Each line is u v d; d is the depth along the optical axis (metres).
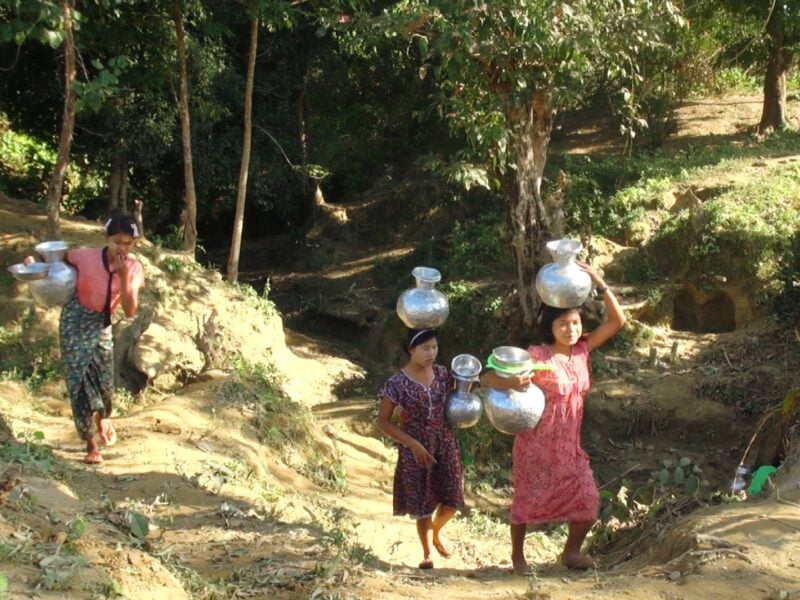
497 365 5.27
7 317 11.09
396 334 19.97
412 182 24.42
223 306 14.24
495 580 5.43
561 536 9.48
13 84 18.64
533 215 15.31
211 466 7.76
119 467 7.27
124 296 7.06
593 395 15.92
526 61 13.58
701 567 4.76
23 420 8.79
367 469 11.29
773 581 4.55
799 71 26.72
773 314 17.00
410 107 23.98
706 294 17.73
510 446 14.83
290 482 9.02
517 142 14.66
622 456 15.14
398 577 5.35
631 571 5.20
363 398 16.66
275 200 23.41
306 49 21.84
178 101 16.89
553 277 5.48
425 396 6.02
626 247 18.77
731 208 18.09
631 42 13.86
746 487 8.16
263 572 5.13
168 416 9.04
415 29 13.43
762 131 22.84
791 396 9.52
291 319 21.73
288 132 22.14
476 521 9.37
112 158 18.58
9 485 4.91
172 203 21.62
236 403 9.95
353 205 24.97
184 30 16.92
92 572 4.07
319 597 4.64
